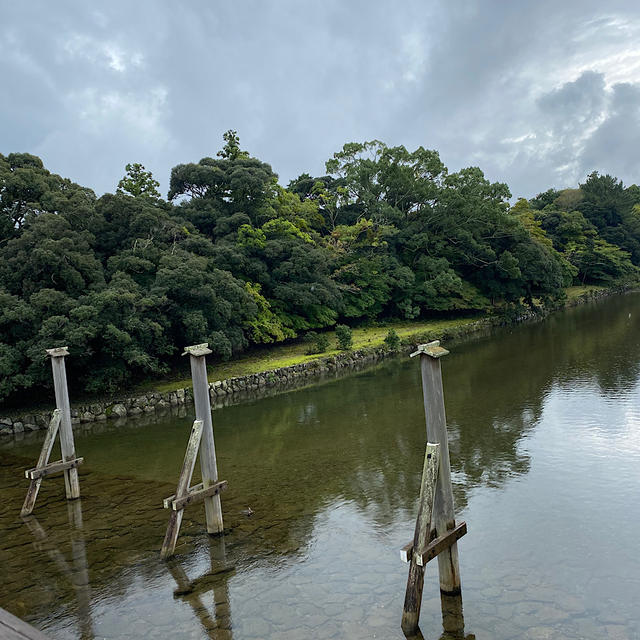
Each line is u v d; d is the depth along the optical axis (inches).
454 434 558.9
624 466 436.8
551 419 584.7
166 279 921.5
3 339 790.5
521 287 1759.4
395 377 963.3
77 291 857.5
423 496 240.1
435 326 1544.0
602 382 739.4
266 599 270.5
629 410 593.9
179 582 292.0
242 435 637.3
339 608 258.7
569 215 2482.8
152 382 961.5
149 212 1023.6
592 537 323.6
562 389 718.5
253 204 1378.0
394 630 238.8
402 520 361.1
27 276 831.1
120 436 683.4
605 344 1053.2
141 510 407.2
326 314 1368.1
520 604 255.4
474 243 1638.8
